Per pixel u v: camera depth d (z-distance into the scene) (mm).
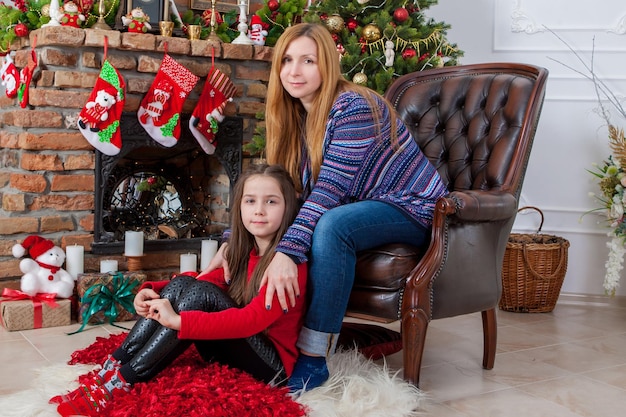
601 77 3523
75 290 2992
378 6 3229
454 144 2570
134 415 1633
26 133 2975
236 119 3414
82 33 2988
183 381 1764
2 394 1999
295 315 1898
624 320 3225
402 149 2109
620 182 3213
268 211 1902
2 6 3180
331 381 1930
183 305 1753
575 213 3594
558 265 3273
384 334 2527
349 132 1992
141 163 3416
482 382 2254
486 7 3689
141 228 3324
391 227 2023
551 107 3600
